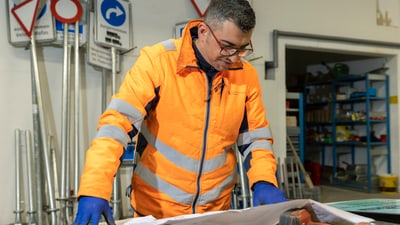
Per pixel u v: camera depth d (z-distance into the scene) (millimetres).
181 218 902
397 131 4688
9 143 2773
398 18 4480
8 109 2768
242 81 1299
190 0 3342
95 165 973
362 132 5250
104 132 1037
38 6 2707
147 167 1274
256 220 875
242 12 1052
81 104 2977
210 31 1095
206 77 1208
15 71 2787
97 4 2893
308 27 3938
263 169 1233
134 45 3146
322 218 899
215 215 875
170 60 1190
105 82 2984
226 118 1257
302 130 4367
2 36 2764
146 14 3193
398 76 4652
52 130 2887
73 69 2922
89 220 907
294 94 4363
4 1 2771
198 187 1274
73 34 2852
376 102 4969
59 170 2881
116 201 2875
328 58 5738
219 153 1282
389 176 4625
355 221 866
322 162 5859
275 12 3773
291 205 869
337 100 5230
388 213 1092
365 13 4262
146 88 1129
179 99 1194
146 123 1268
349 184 5094
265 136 1335
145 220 956
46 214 2801
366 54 4469
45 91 2871
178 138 1229
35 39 2766
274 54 3713
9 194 2775
